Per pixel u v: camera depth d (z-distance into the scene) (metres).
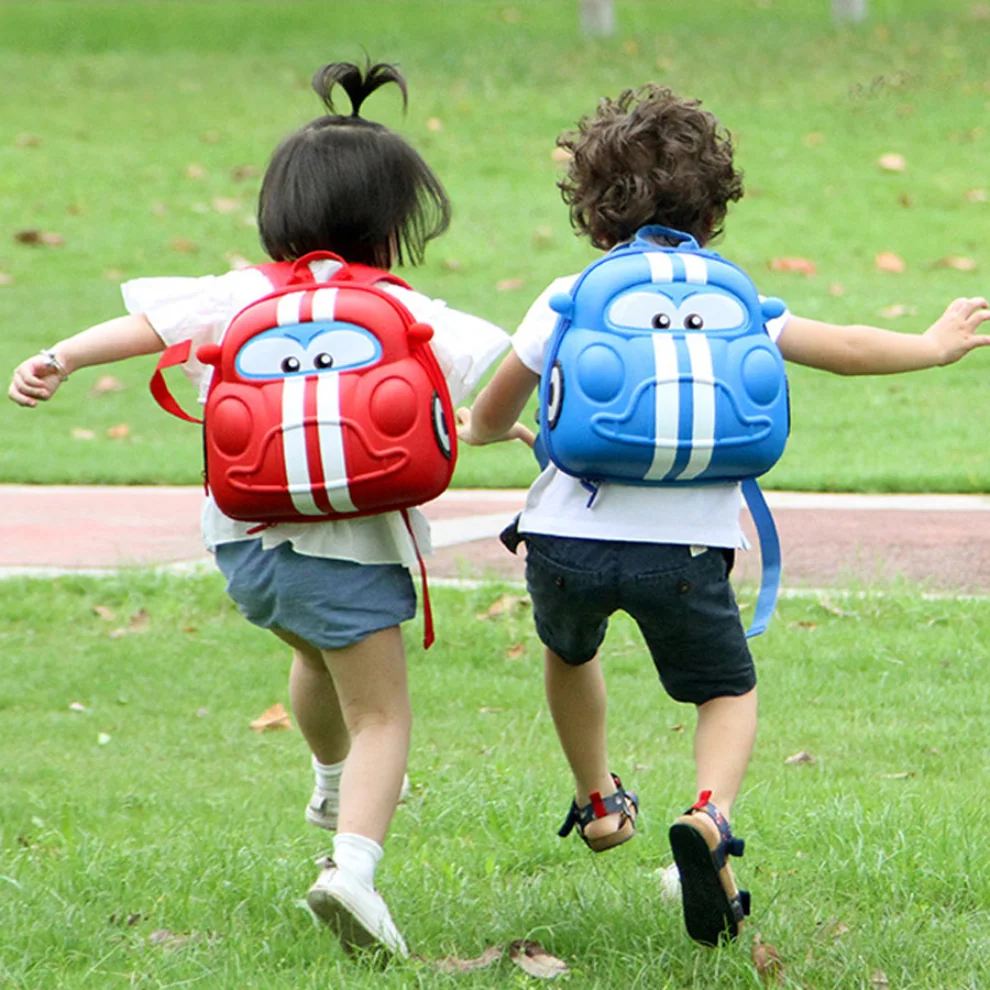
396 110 70.06
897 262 51.78
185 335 14.11
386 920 13.15
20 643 25.39
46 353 13.82
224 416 13.17
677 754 20.08
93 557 29.55
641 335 13.06
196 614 26.58
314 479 12.99
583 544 13.48
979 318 14.38
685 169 14.30
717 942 13.05
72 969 13.35
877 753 19.75
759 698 21.84
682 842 12.45
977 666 22.95
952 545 28.78
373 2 96.06
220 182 62.34
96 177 62.88
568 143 15.00
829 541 29.30
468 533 30.53
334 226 14.38
